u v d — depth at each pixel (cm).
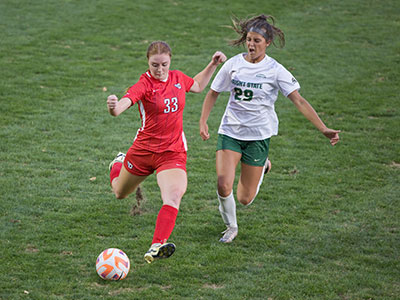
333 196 2755
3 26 5906
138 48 5538
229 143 2272
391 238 2309
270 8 7212
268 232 2366
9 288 1838
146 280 1948
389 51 5719
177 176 1894
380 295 1880
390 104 4269
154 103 1869
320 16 7044
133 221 2422
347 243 2269
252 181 2311
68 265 2016
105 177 2894
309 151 3397
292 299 1842
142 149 1942
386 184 2903
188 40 5869
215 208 2616
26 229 2284
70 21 6241
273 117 2309
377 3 7694
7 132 3444
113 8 6838
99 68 4906
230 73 2248
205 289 1891
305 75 5000
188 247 2205
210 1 7375
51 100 4103
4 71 4641
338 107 4212
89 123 3712
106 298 1806
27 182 2761
